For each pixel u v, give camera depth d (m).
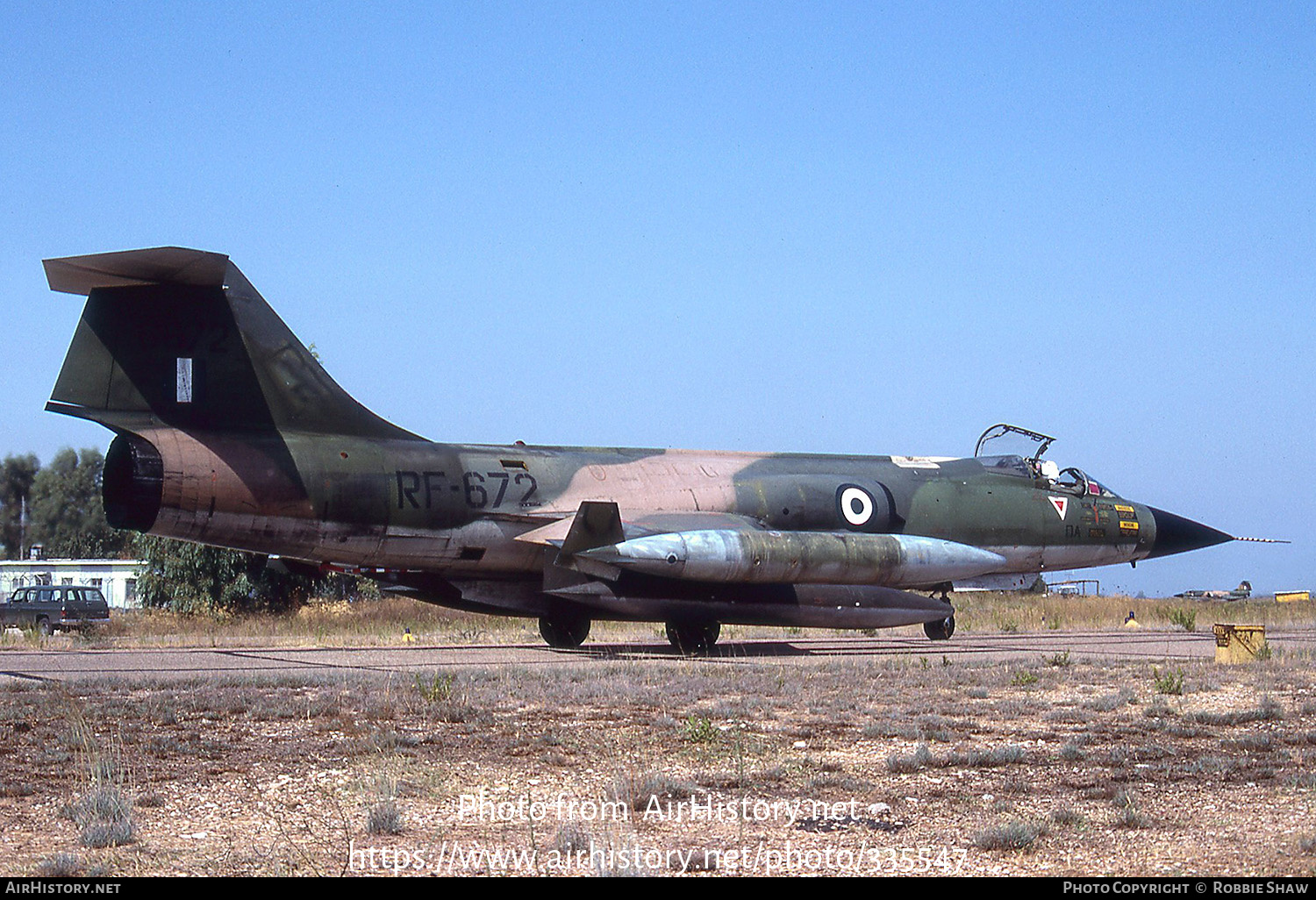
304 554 17.58
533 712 10.54
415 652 18.27
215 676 13.33
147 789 7.31
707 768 8.16
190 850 5.95
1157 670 13.97
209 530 16.53
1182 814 6.76
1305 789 7.43
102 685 12.07
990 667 15.14
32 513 89.12
